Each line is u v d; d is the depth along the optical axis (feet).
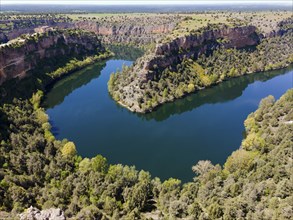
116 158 490.49
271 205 274.98
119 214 309.63
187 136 566.36
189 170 455.22
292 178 302.86
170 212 302.45
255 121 541.75
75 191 339.16
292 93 563.48
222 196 317.01
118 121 631.56
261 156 395.34
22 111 568.41
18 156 399.44
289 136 410.72
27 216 256.52
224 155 492.95
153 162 478.18
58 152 435.94
